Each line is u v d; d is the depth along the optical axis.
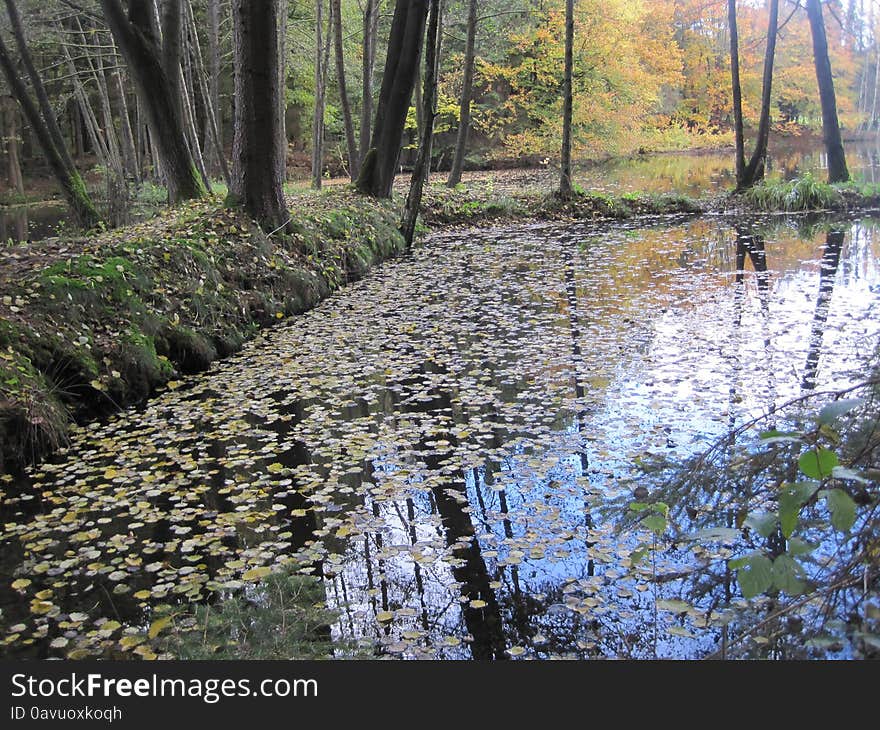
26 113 13.32
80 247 7.98
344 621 3.34
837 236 14.34
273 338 8.41
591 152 35.22
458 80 32.09
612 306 9.26
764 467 3.39
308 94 34.97
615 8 30.69
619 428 5.32
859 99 44.91
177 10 13.06
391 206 15.95
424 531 4.08
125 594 3.64
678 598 3.29
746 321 8.12
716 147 43.00
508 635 3.17
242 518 4.32
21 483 4.96
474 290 10.68
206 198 12.89
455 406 6.01
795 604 2.58
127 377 6.50
